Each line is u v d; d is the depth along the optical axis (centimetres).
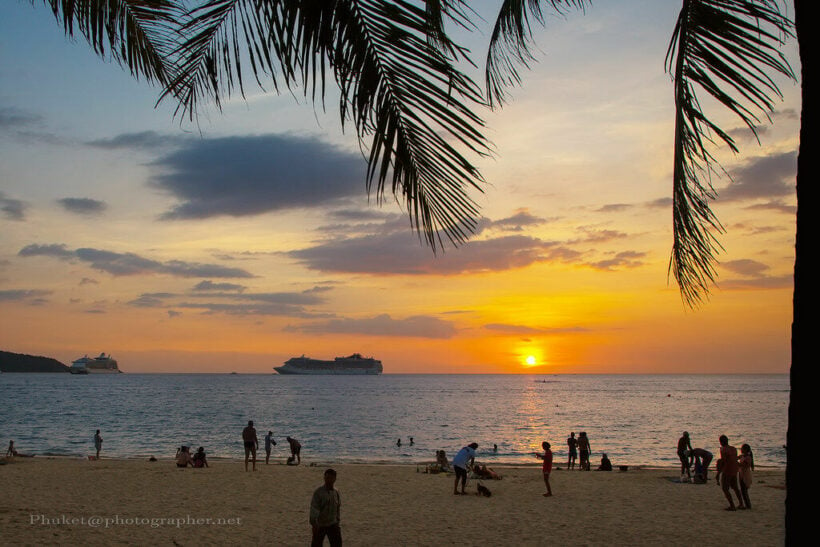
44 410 8069
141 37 370
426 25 261
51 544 1148
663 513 1493
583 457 2550
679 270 362
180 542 1193
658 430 5556
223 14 311
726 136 339
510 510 1554
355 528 1348
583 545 1192
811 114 274
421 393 15312
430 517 1467
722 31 337
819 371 262
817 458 259
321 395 13712
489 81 504
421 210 273
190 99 318
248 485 1930
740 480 1530
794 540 263
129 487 1867
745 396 13488
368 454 3784
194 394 13725
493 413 8044
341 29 264
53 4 351
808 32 279
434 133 268
